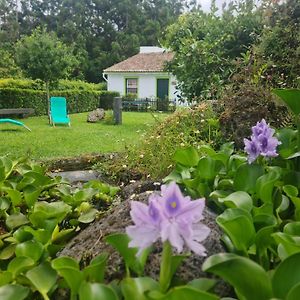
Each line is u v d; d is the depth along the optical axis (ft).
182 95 27.91
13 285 4.30
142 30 156.76
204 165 7.53
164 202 3.43
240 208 5.05
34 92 58.59
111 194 10.37
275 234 4.30
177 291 3.10
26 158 11.04
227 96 14.60
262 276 3.42
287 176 6.80
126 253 4.35
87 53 135.44
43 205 7.02
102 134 34.01
